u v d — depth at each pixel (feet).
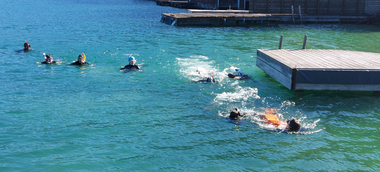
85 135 26.84
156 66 51.55
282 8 130.93
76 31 90.12
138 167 22.08
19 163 22.17
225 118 31.17
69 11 155.02
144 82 42.78
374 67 38.99
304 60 42.55
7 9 158.30
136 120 30.25
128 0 260.62
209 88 40.60
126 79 44.09
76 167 21.88
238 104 35.06
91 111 32.24
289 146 25.64
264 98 37.22
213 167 22.29
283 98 37.27
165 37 81.97
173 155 23.81
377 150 25.23
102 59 56.24
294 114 32.55
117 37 80.74
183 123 29.76
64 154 23.62
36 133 26.99
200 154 24.06
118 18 128.36
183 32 92.07
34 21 111.96
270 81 44.42
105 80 43.39
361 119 31.48
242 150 24.84
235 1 161.07
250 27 108.47
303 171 22.02
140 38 79.77
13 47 65.62
